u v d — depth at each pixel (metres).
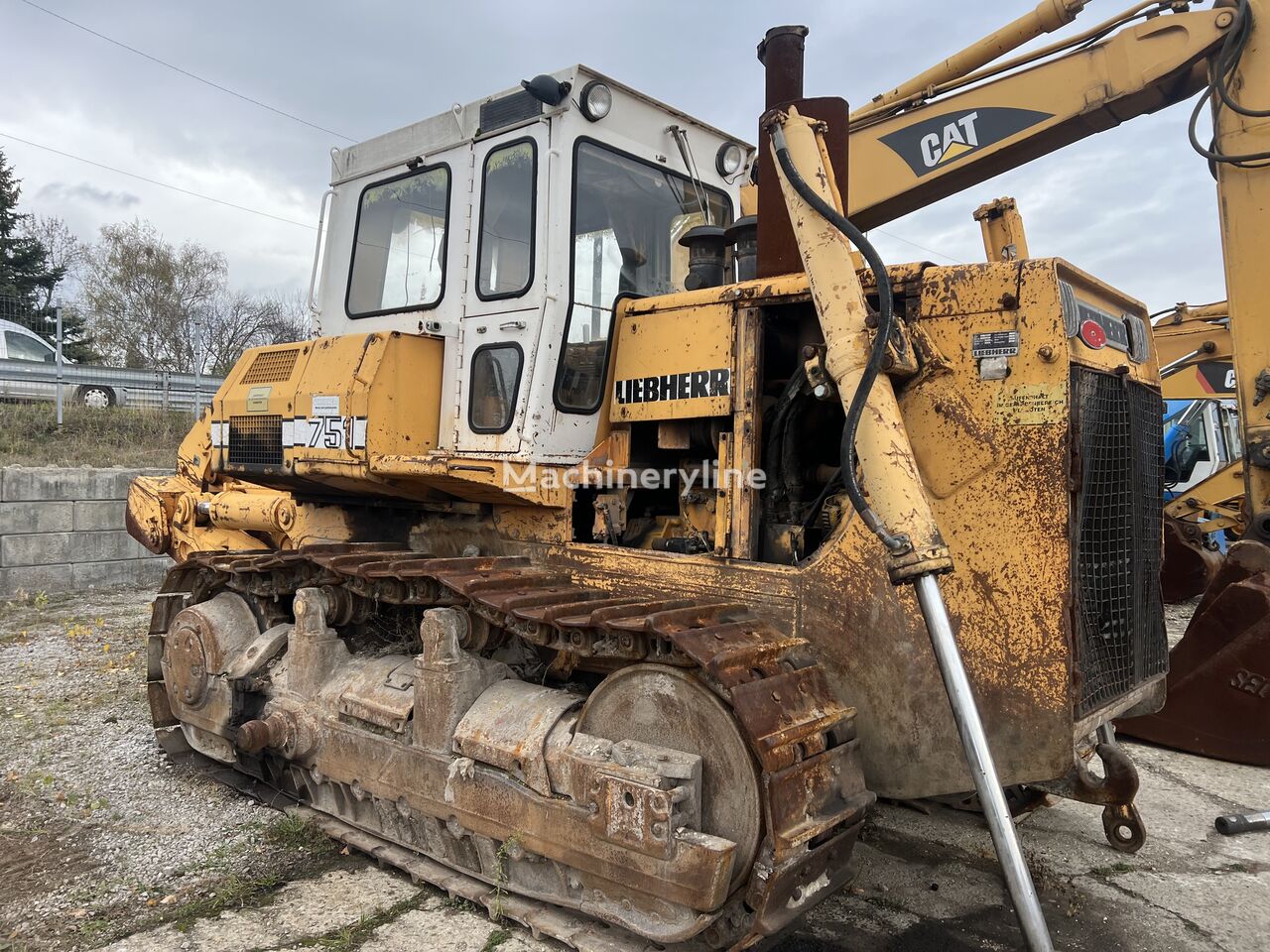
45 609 8.07
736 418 3.15
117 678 5.80
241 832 3.65
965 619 2.71
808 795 2.49
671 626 2.62
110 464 10.38
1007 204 4.00
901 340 2.70
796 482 3.19
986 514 2.70
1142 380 3.19
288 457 4.15
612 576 3.40
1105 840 3.75
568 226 3.48
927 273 2.86
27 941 2.81
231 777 4.19
